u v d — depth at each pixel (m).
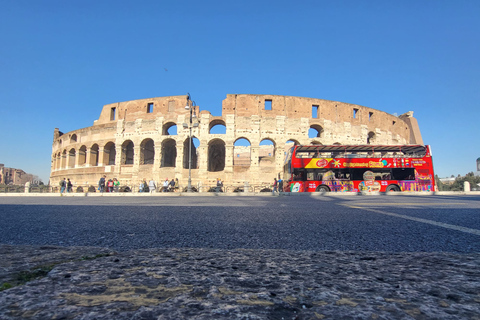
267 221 3.89
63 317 0.70
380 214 4.80
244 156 48.97
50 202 10.29
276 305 0.82
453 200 9.70
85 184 36.06
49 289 0.95
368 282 1.09
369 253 1.77
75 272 1.18
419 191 20.64
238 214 4.82
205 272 1.24
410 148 22.33
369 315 0.74
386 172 21.62
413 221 3.88
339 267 1.37
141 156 34.41
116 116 36.09
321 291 0.97
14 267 1.27
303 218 4.23
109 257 1.55
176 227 3.37
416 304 0.84
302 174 21.89
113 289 0.97
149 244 2.42
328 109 35.19
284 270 1.30
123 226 3.45
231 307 0.79
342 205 7.16
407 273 1.24
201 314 0.73
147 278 1.12
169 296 0.90
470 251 2.13
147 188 29.33
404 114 48.09
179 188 30.88
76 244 2.42
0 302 0.80
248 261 1.50
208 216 4.53
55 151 45.06
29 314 0.71
